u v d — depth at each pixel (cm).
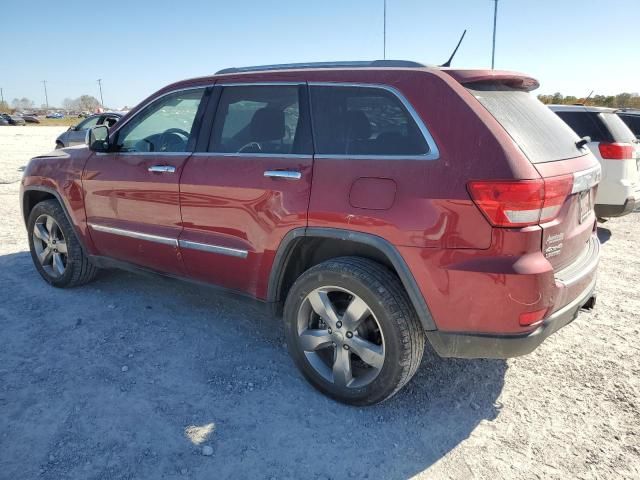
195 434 279
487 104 274
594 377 340
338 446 273
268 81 340
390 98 289
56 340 378
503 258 249
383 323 279
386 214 273
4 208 845
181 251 373
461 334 265
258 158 330
